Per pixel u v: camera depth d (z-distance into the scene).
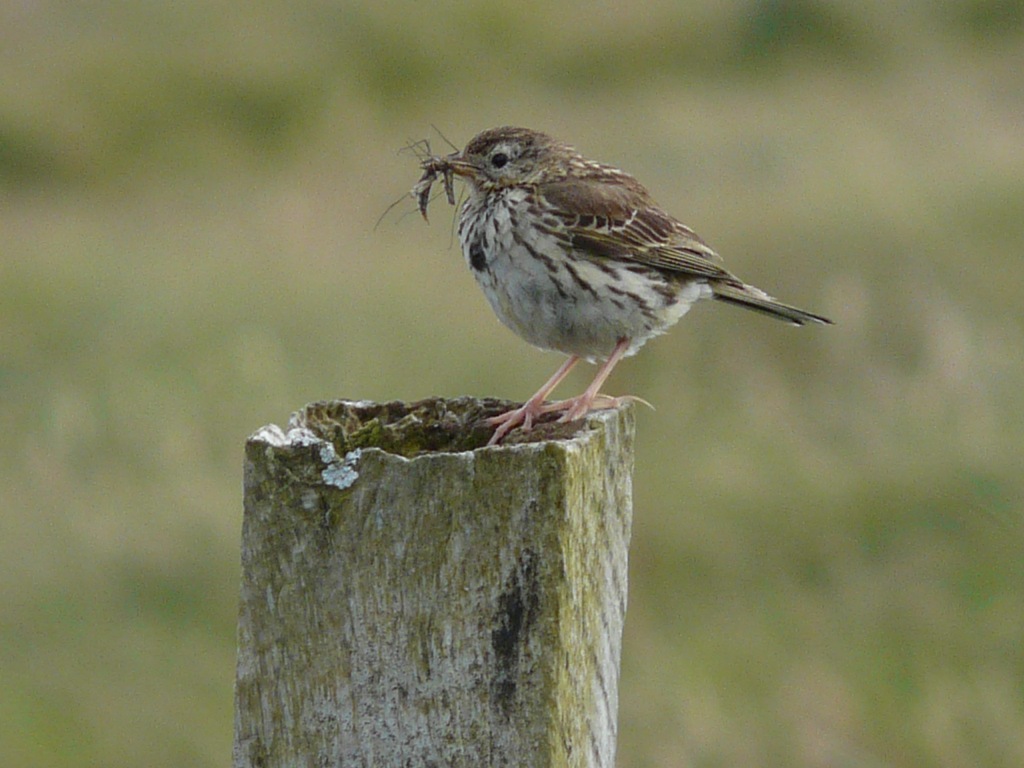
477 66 33.31
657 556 12.79
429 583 5.21
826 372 15.70
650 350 15.98
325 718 5.34
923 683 11.27
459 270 20.84
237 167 28.56
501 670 5.20
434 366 16.80
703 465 13.89
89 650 12.55
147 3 34.06
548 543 5.12
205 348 18.08
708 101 29.50
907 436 14.12
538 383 16.17
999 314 16.62
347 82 31.53
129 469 14.86
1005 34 31.36
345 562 5.26
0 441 15.73
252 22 33.88
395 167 27.38
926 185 20.52
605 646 5.61
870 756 10.65
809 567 12.66
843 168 22.31
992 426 14.04
